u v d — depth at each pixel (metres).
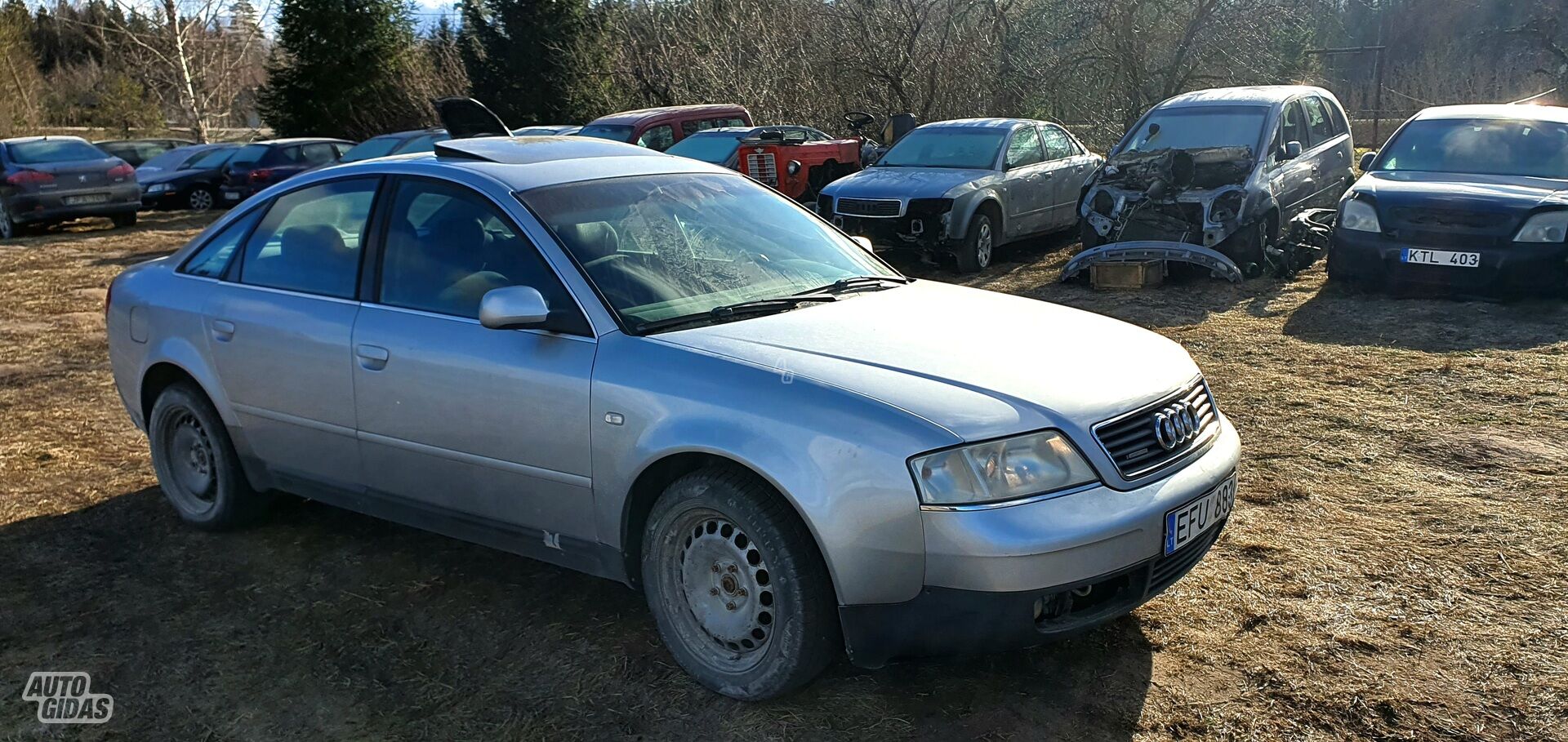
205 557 4.32
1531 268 7.68
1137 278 9.30
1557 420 5.33
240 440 4.30
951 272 11.05
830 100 20.34
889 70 19.83
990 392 2.90
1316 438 5.26
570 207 3.67
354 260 3.96
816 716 3.04
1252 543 4.07
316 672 3.39
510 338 3.44
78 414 6.64
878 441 2.76
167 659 3.50
